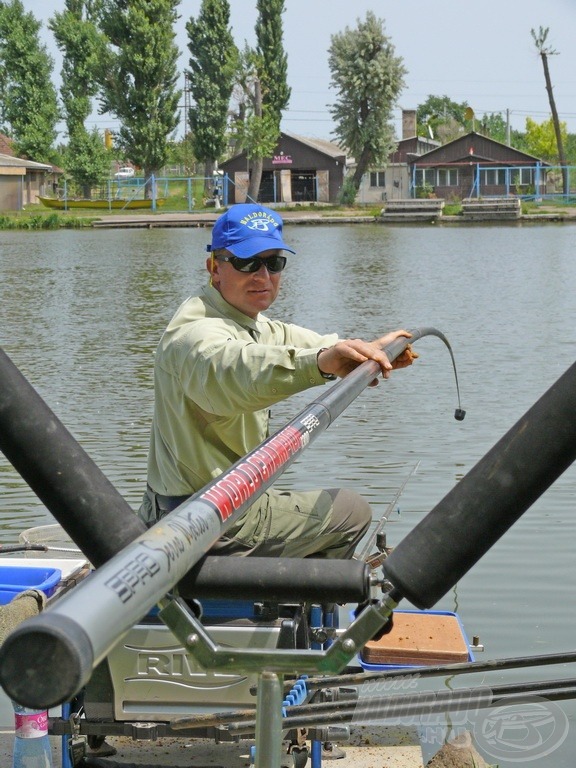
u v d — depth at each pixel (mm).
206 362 2562
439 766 3168
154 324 16188
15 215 55562
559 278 23062
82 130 66375
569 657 2445
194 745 3527
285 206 64312
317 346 3449
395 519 6234
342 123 64438
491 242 37312
